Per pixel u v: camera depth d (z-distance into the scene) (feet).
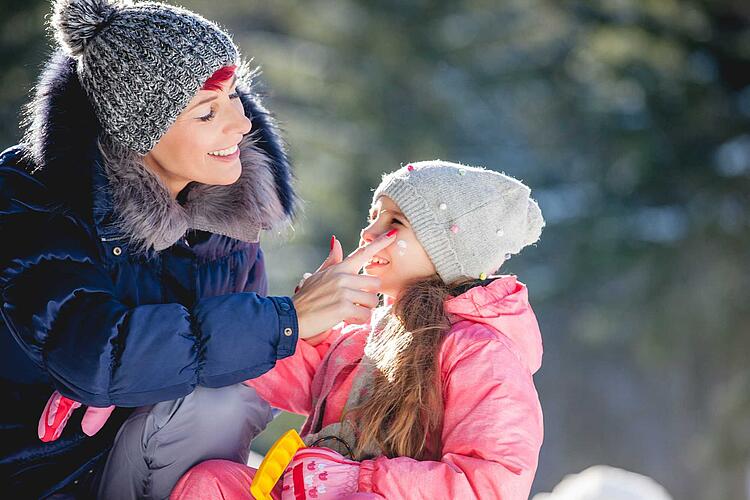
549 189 91.81
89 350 12.94
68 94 14.02
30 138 14.15
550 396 97.66
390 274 14.52
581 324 81.51
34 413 13.98
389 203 14.56
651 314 74.79
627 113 80.53
